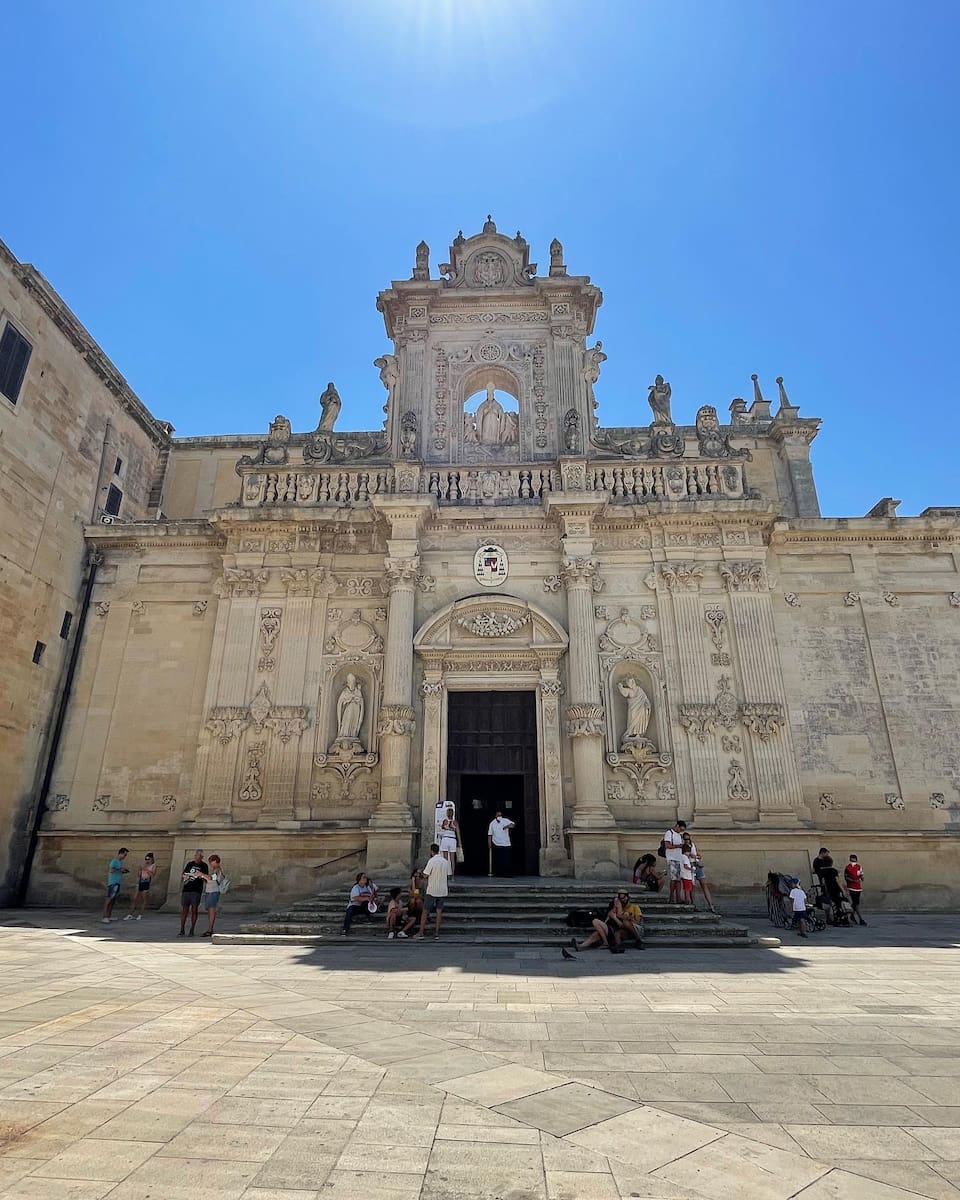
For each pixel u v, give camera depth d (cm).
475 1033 765
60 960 1208
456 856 1955
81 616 2409
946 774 2119
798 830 1952
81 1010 848
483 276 2681
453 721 2180
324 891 1955
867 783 2106
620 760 2061
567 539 2244
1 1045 704
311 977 1078
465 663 2184
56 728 2270
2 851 2073
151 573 2442
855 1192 424
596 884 1734
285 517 2306
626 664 2191
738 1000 935
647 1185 427
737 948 1385
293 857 1992
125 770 2217
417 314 2622
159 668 2323
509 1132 502
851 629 2266
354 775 2084
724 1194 418
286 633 2234
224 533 2389
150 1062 652
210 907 1550
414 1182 426
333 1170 441
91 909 2053
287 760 2088
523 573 2277
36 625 2245
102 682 2327
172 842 2106
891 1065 668
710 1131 512
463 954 1295
